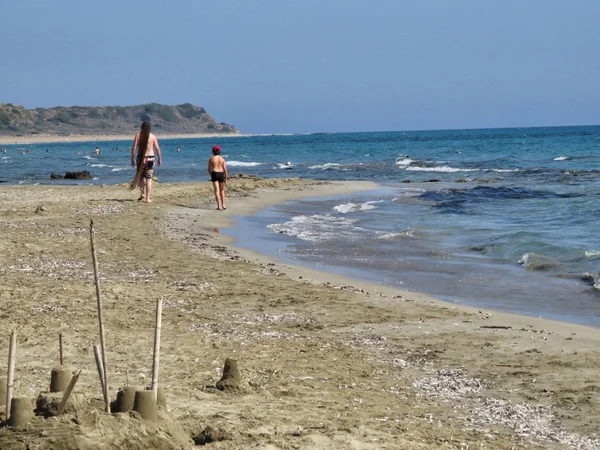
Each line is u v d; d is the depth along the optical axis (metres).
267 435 5.86
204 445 5.50
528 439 6.45
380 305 11.61
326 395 7.31
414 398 7.48
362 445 5.80
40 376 7.43
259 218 22.75
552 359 8.75
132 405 5.41
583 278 13.89
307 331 9.95
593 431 6.63
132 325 9.82
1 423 5.12
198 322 10.17
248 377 7.72
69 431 4.88
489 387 7.83
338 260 15.80
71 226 19.16
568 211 23.45
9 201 25.50
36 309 10.44
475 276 14.25
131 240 17.33
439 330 10.14
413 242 18.27
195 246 16.91
